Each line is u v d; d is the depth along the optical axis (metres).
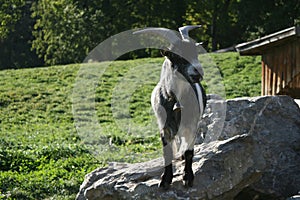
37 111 26.52
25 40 64.19
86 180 11.18
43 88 29.78
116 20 53.34
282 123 12.87
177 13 54.12
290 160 12.24
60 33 53.34
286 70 17.30
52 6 54.19
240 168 10.42
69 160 16.92
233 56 33.78
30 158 17.30
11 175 15.12
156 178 10.47
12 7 31.83
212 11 54.41
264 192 11.54
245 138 10.75
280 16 49.44
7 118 25.34
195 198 9.90
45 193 13.94
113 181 10.59
